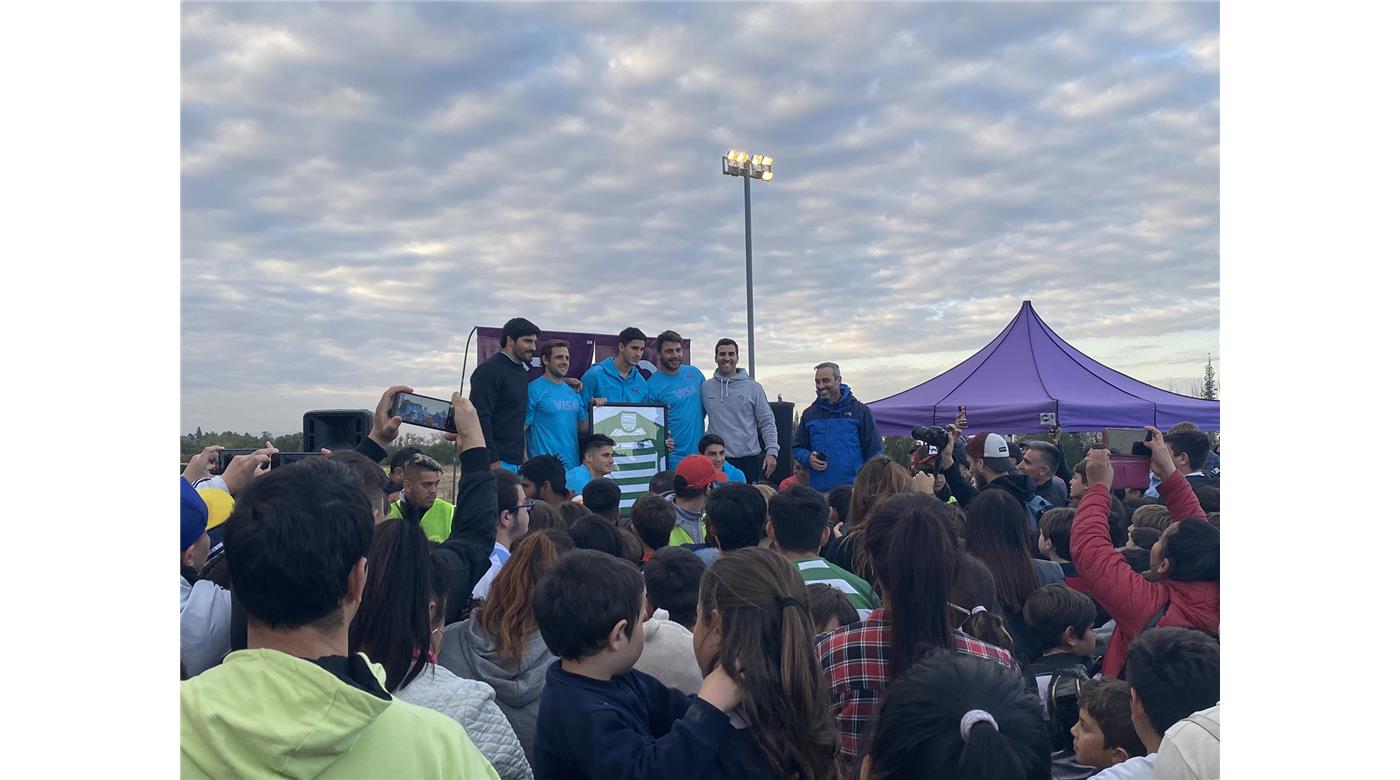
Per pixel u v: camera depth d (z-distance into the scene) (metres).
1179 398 11.70
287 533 1.36
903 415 12.05
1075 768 2.62
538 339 8.20
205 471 3.05
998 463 5.21
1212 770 1.92
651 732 2.17
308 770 1.27
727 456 8.29
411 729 1.40
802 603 1.98
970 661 1.72
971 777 1.52
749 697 1.89
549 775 2.04
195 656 2.38
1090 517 3.17
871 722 2.10
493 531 2.71
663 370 8.11
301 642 1.39
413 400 3.15
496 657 2.52
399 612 2.09
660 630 2.71
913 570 2.32
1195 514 3.52
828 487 7.73
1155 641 2.28
